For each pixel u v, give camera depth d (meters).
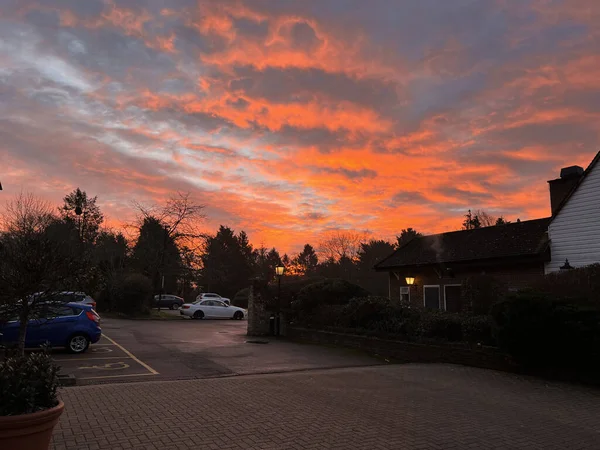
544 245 17.25
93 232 45.28
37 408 4.00
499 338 11.29
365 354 15.42
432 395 8.57
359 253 63.44
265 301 21.66
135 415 6.52
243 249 79.25
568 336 9.95
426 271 22.86
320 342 18.53
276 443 5.50
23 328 7.76
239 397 7.84
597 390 9.30
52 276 7.89
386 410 7.27
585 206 16.19
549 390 9.25
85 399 7.42
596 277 11.39
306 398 7.93
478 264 19.48
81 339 13.47
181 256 40.19
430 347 13.62
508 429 6.41
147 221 39.09
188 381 9.24
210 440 5.53
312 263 89.94
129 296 33.47
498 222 49.09
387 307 16.64
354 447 5.46
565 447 5.70
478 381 10.15
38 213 27.64
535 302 10.61
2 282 7.41
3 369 4.04
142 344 16.25
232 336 20.61
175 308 48.44
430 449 5.49
